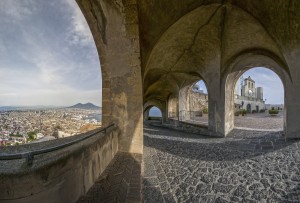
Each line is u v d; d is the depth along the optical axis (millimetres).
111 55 5336
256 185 3812
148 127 15844
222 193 3541
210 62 9914
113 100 5320
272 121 15016
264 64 9195
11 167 1550
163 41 8008
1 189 1370
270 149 6301
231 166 4934
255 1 6391
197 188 3732
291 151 5855
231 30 8008
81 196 2309
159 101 17797
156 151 6633
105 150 3502
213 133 10141
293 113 7469
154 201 3236
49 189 1647
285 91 7793
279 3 6082
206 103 24000
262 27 7094
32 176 1471
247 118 18438
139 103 5219
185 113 14938
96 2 4953
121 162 4008
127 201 2369
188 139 9211
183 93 14773
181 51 9906
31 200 1471
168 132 12352
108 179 2969
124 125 5223
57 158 1808
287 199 3291
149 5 5410
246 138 8461
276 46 7355
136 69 5227
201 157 5816
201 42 9109
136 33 5152
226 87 9852
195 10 6898
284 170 4461
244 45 8453
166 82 14688
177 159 5637
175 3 6152
